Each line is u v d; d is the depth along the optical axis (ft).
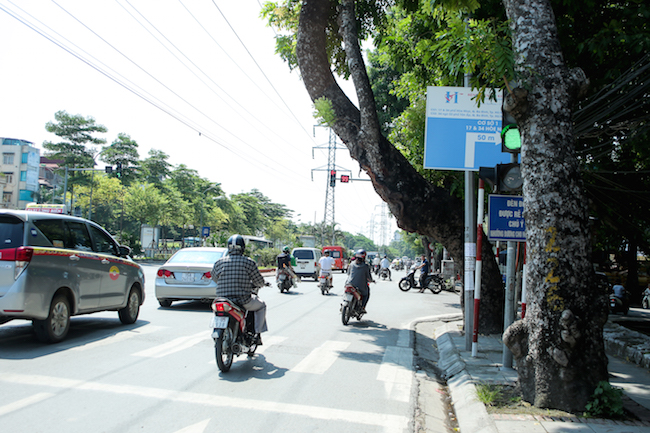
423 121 37.42
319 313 39.75
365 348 26.05
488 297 30.96
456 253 31.68
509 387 17.92
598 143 32.32
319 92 32.17
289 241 338.95
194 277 36.24
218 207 240.53
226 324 18.86
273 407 15.33
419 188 30.37
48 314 22.21
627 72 24.79
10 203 207.72
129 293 29.07
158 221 174.70
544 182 15.33
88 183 191.72
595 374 15.01
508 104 15.98
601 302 15.10
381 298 59.31
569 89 15.65
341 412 15.26
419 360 24.30
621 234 42.70
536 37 15.90
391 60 37.50
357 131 31.07
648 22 24.40
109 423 13.25
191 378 18.08
